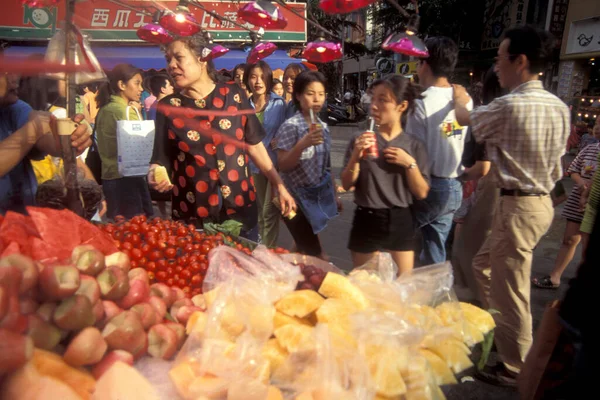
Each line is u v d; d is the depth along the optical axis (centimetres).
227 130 252
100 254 113
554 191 313
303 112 301
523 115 216
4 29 588
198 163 251
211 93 252
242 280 130
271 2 259
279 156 298
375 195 239
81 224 132
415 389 112
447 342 133
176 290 142
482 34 1784
